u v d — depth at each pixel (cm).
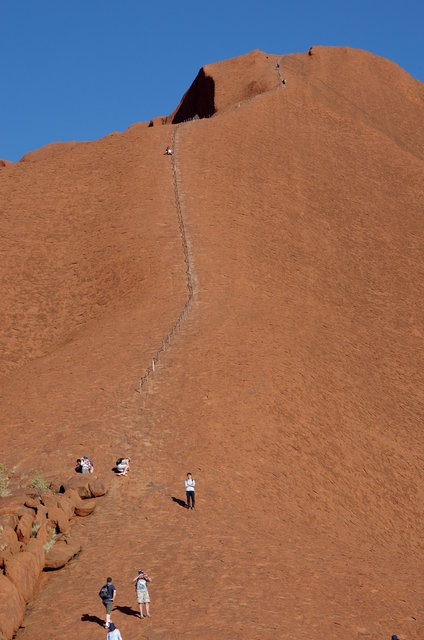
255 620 2036
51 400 3956
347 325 5884
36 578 2219
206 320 5075
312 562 2620
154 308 5459
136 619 2031
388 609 2275
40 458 3225
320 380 4584
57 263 6769
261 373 4312
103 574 2322
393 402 4800
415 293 6925
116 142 8969
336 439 3981
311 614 2131
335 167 9031
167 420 3644
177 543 2580
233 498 3092
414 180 9194
